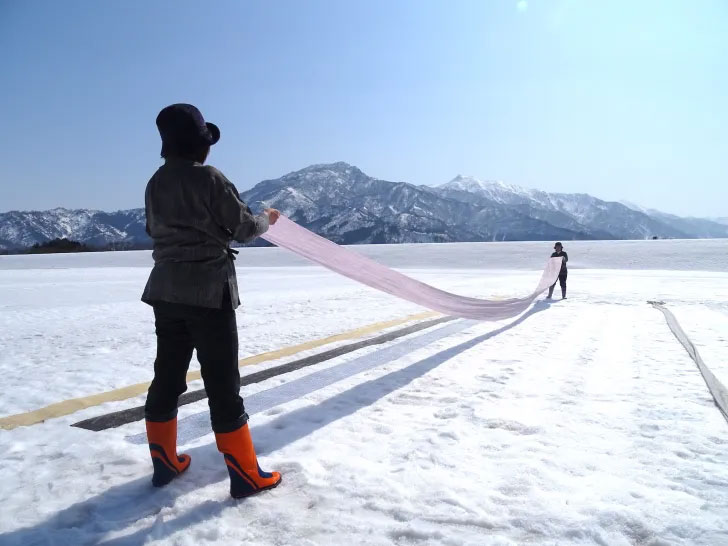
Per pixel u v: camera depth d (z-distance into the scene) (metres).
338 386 4.30
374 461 2.68
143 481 2.40
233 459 2.19
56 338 7.52
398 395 4.02
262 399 3.92
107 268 37.31
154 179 2.15
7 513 2.11
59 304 13.09
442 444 2.91
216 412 2.17
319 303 12.05
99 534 1.93
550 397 3.90
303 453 2.79
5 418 3.34
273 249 55.97
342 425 3.29
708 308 10.77
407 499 2.21
